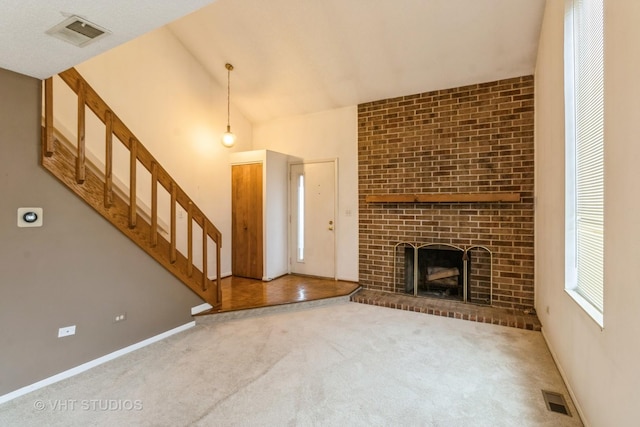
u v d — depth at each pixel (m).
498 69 3.63
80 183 2.48
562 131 2.39
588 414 1.78
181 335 3.15
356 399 2.08
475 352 2.75
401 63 3.82
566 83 2.31
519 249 3.67
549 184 2.85
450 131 4.00
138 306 2.90
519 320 3.31
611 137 1.49
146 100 3.92
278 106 5.05
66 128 3.23
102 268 2.63
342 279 4.82
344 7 3.29
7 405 2.03
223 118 4.98
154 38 4.00
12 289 2.13
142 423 1.85
